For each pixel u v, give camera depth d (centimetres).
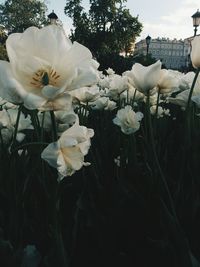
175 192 218
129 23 5819
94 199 235
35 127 226
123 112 256
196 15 1923
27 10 7162
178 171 272
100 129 416
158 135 354
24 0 7131
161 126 402
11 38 125
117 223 200
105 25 5828
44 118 234
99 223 199
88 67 125
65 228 201
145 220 204
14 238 171
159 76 220
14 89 119
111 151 329
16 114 250
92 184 242
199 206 209
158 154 285
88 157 284
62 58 126
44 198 205
